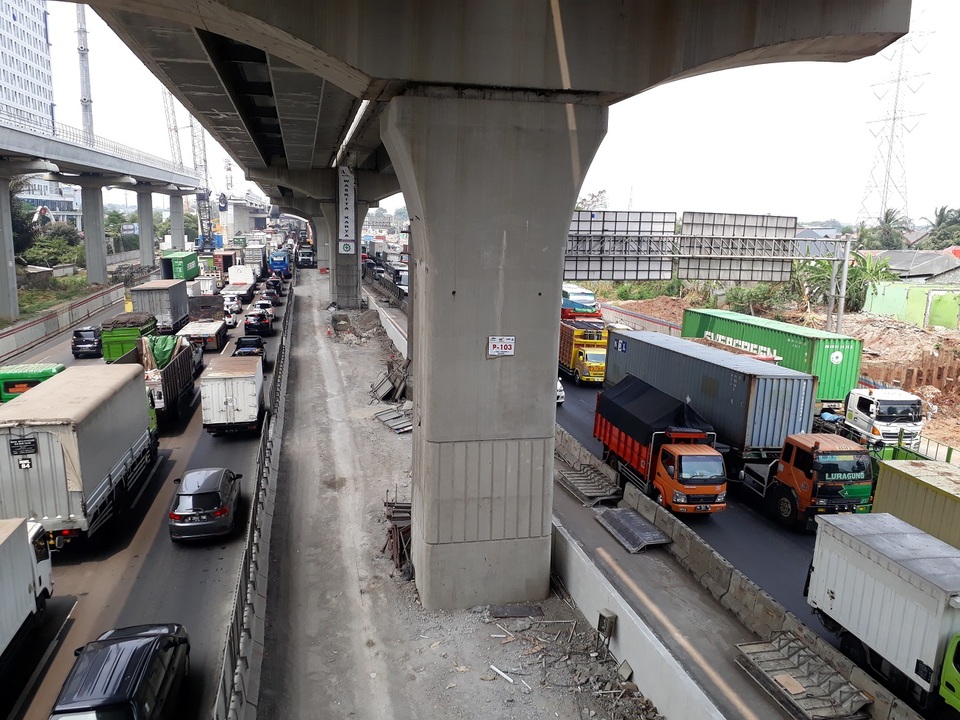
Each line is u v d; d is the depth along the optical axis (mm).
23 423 15656
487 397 14500
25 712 11586
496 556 15109
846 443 19641
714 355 26578
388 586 15938
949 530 15438
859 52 13938
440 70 12570
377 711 11719
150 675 10406
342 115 27172
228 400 25906
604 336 39281
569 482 22406
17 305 50219
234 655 11305
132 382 20844
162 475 22922
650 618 14422
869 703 11070
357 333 49281
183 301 51812
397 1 12133
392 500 20719
